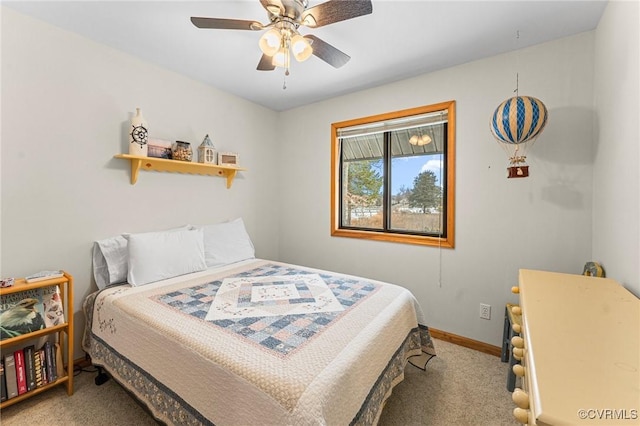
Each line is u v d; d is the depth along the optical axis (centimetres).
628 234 124
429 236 256
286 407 93
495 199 220
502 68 214
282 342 124
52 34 185
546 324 76
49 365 171
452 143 236
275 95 305
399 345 159
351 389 110
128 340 154
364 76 256
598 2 158
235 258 269
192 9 169
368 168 300
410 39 197
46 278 169
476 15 171
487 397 173
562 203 195
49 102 185
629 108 125
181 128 257
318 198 326
